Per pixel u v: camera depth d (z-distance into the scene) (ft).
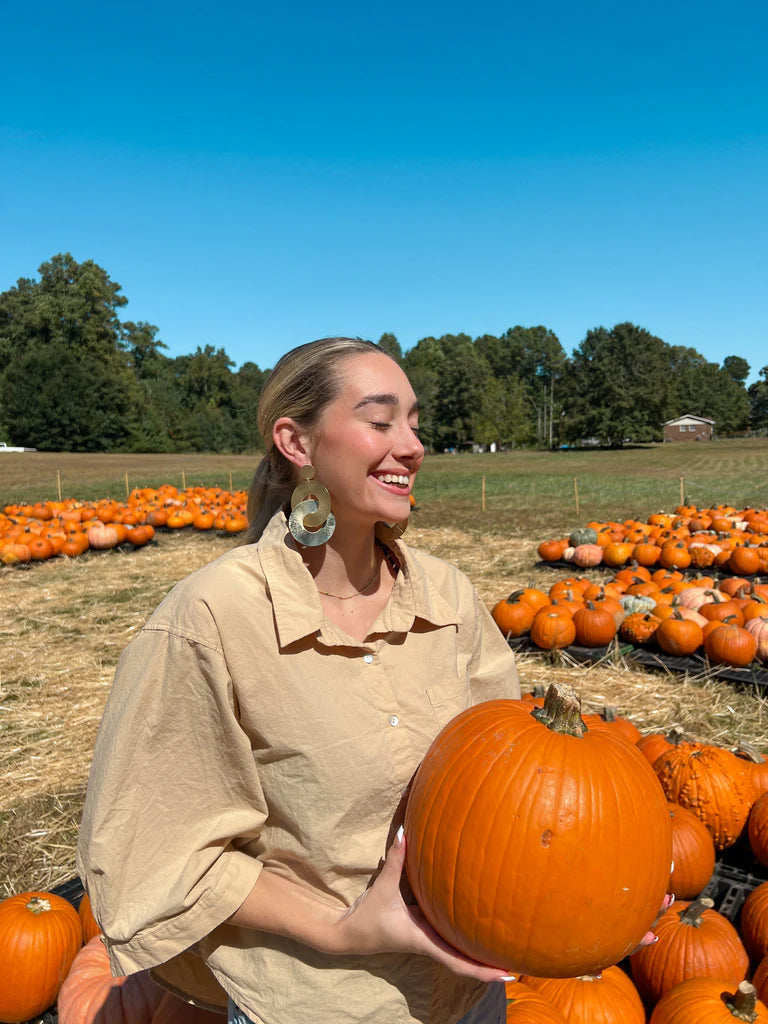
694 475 123.85
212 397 331.16
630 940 4.72
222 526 55.98
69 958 9.53
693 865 10.82
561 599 25.44
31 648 26.18
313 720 4.90
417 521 61.46
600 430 315.58
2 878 12.75
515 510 69.56
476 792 4.72
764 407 465.06
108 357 288.51
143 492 69.21
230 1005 5.38
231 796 5.06
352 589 5.61
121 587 36.40
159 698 4.95
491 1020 5.72
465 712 5.34
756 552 35.88
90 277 286.05
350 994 5.02
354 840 5.07
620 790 4.77
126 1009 8.38
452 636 5.67
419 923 4.83
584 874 4.52
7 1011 9.21
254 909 4.96
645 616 23.77
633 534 42.37
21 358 262.47
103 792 4.90
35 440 254.06
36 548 43.88
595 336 321.73
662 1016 8.04
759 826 11.75
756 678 20.93
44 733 18.65
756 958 9.54
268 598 5.05
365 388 5.22
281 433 5.48
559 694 5.12
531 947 4.57
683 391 442.50
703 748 12.67
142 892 4.91
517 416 344.69
